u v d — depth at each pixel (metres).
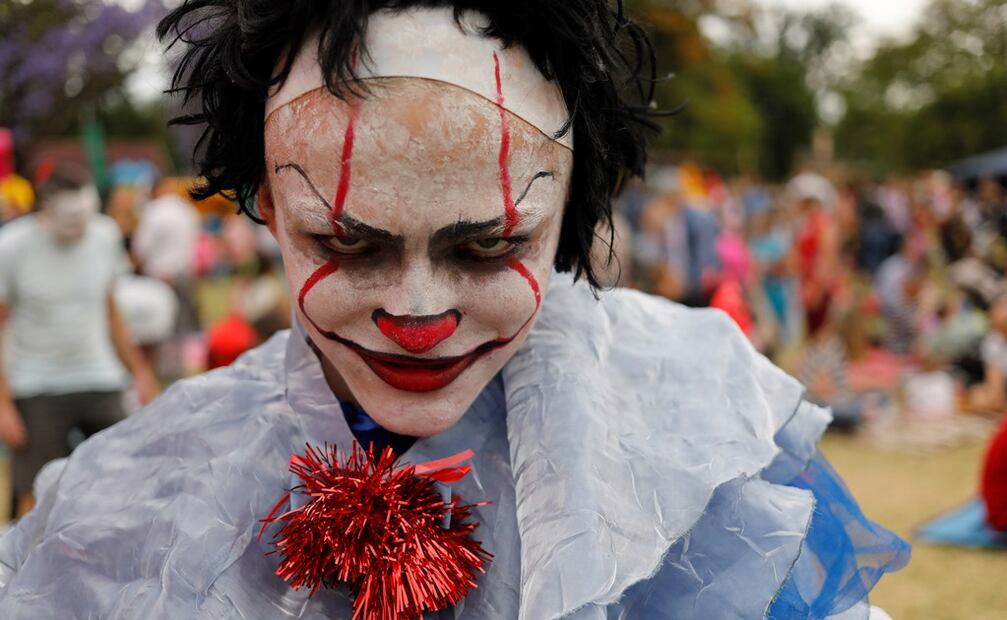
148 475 1.40
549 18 1.10
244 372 1.50
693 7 20.75
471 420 1.31
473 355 1.18
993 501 3.78
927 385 6.08
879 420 5.89
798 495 1.28
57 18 5.94
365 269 1.12
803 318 7.95
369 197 1.06
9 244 3.60
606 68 1.17
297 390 1.33
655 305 1.54
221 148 1.25
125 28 5.92
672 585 1.21
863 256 10.53
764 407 1.33
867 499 4.43
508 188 1.09
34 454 3.65
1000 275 7.14
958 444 5.48
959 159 25.84
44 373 3.65
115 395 3.79
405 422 1.18
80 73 6.14
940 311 7.13
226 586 1.23
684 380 1.35
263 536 1.27
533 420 1.24
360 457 1.26
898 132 28.36
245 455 1.32
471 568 1.22
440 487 1.24
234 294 4.49
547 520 1.15
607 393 1.30
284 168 1.11
